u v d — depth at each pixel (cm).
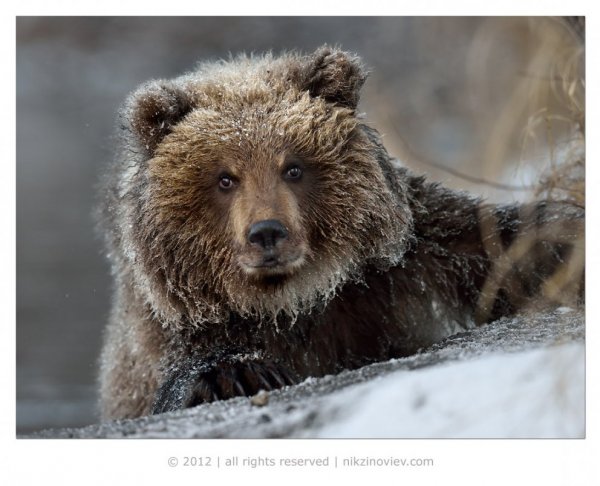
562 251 1027
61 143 3825
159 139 988
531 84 1091
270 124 954
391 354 1086
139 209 991
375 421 682
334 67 997
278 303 990
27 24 3369
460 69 2538
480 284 1067
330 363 1073
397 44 2770
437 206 1075
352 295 1058
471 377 705
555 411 665
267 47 3083
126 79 3344
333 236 966
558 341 750
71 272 2747
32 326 2364
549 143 1037
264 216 909
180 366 1002
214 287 979
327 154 958
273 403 764
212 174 952
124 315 1138
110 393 1240
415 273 1060
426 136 2430
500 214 1069
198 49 3192
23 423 1777
